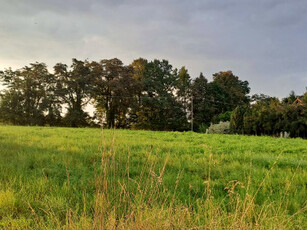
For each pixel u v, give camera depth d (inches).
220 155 421.1
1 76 1886.1
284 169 315.3
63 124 1941.4
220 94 2498.8
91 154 365.4
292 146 605.9
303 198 209.2
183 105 2357.3
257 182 250.2
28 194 207.6
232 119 1571.1
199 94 2395.4
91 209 178.5
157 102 2050.9
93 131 847.1
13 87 1889.8
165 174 277.1
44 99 1850.4
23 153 366.3
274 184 246.8
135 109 2023.9
